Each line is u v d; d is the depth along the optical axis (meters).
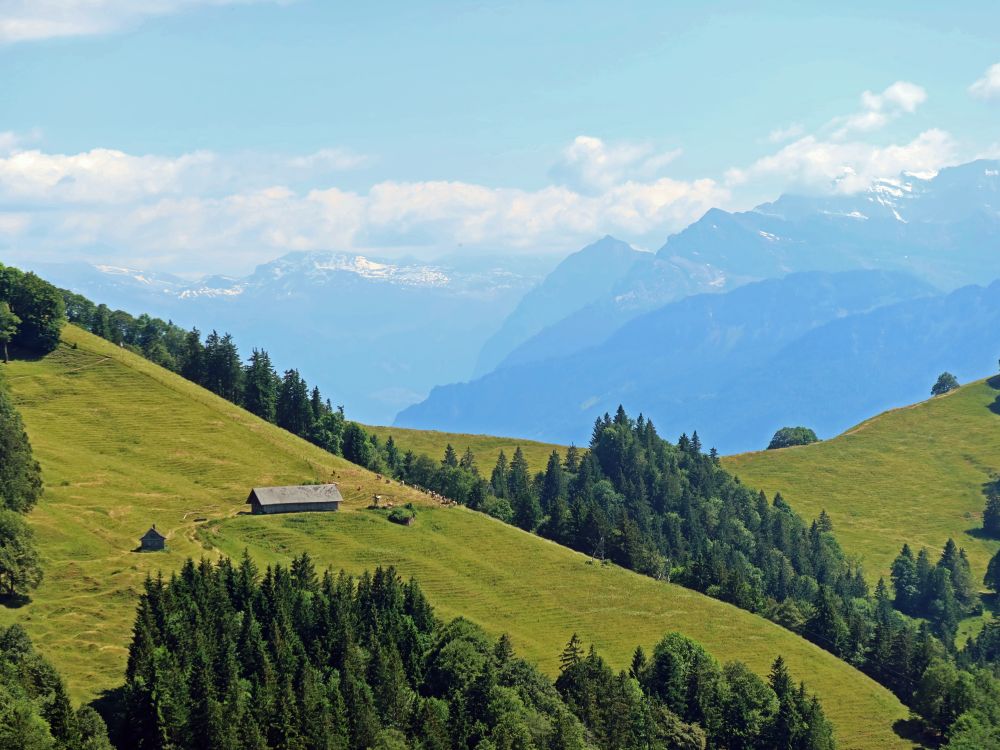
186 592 179.12
